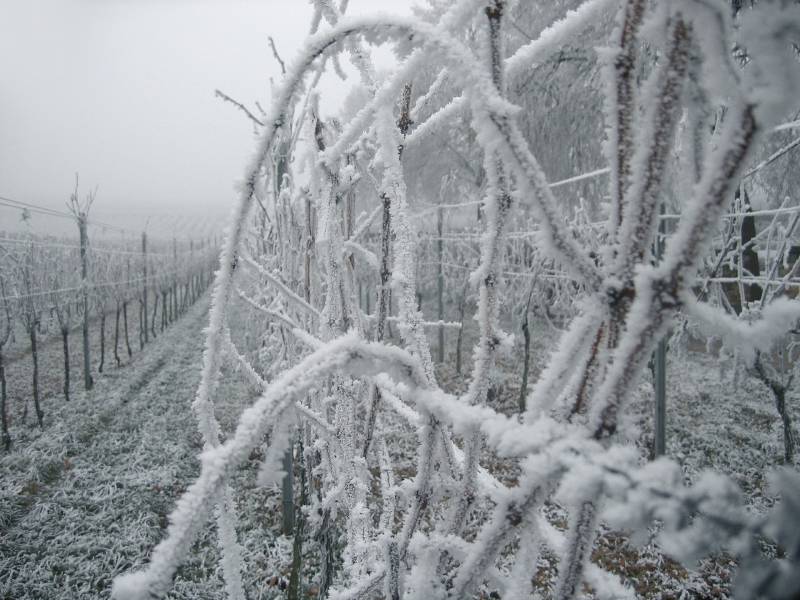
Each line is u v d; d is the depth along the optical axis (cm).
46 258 871
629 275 45
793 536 26
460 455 91
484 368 62
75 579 347
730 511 28
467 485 64
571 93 827
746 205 375
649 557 320
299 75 61
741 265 385
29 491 461
